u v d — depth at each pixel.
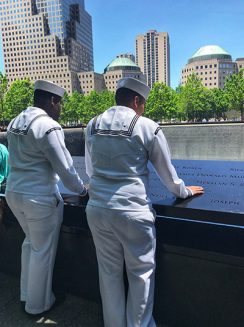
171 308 2.44
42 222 2.44
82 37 145.00
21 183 2.40
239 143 14.12
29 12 121.25
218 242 2.13
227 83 60.78
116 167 1.99
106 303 2.24
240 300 2.13
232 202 2.17
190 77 69.25
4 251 3.33
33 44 121.69
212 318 2.27
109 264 2.18
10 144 2.49
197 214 2.10
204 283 2.25
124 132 1.97
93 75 114.44
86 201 2.64
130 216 1.94
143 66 167.25
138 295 2.12
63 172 2.30
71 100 77.06
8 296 2.98
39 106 2.53
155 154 1.99
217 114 69.81
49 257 2.58
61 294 2.93
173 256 2.33
